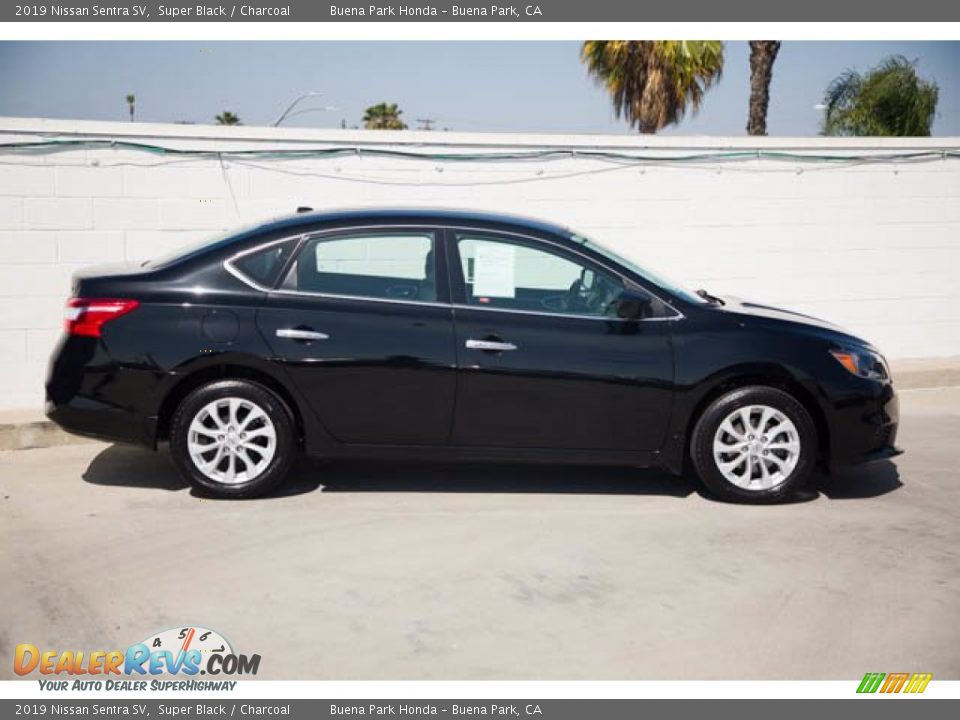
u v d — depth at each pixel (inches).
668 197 392.2
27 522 226.1
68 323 238.2
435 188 369.7
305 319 236.5
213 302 236.5
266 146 350.0
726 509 243.0
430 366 236.4
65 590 188.5
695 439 243.4
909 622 179.5
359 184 361.7
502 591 190.4
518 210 378.6
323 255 241.6
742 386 244.2
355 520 229.6
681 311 243.8
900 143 410.3
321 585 191.9
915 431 327.3
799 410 242.5
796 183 404.2
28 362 332.2
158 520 227.8
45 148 327.3
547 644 168.9
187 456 239.3
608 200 386.3
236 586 191.0
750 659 164.6
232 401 238.2
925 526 232.7
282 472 241.8
